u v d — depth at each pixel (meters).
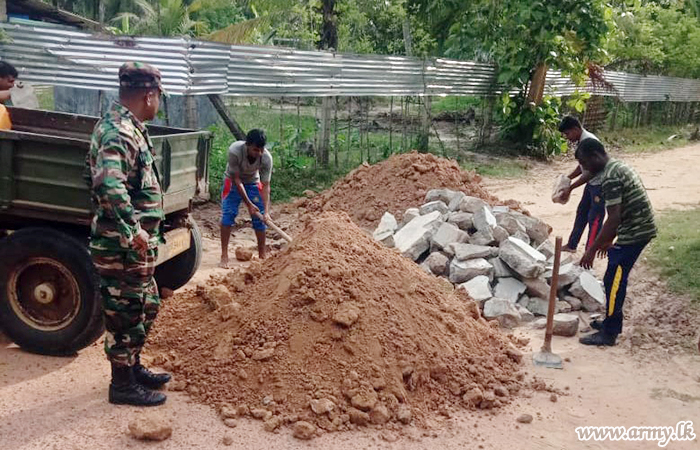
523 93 16.97
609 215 5.66
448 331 5.25
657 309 6.60
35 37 9.83
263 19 14.82
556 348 5.86
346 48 22.30
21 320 5.02
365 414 4.29
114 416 4.19
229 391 4.50
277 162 12.84
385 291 5.18
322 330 4.74
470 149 17.08
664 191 13.05
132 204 4.32
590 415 4.68
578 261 7.75
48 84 10.04
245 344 4.79
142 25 23.28
